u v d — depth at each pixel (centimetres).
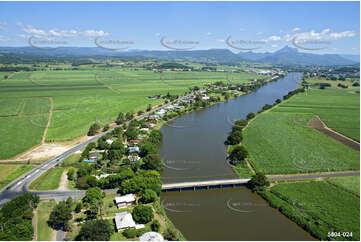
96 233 10675
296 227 12469
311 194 14888
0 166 17962
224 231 12094
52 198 14000
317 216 12850
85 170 16262
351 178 16775
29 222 11562
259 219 13075
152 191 14025
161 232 11625
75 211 12938
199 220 12925
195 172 18062
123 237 11144
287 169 18050
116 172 16900
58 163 18400
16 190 14825
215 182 16162
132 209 13288
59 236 11088
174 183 16062
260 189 15588
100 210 12588
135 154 19650
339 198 14462
